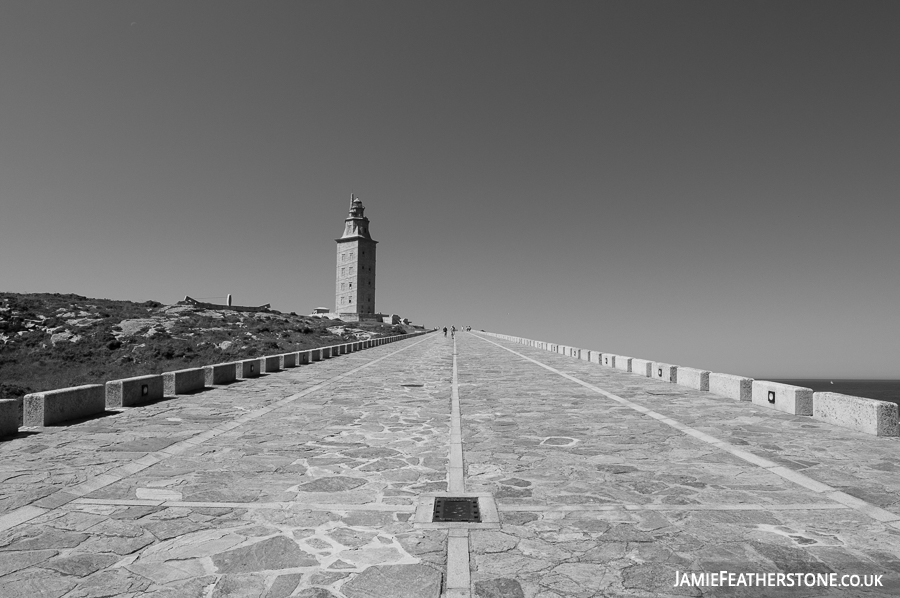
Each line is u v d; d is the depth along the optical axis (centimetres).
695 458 841
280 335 6581
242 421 1180
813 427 1087
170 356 5041
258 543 523
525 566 473
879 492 670
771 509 612
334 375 2267
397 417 1230
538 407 1369
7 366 4497
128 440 981
